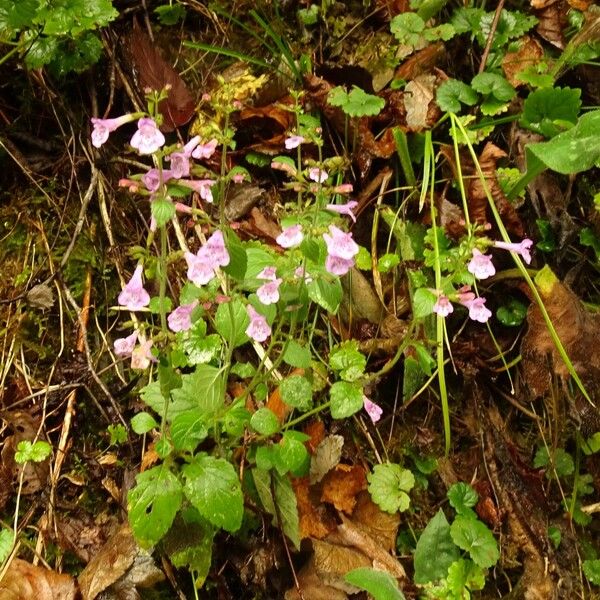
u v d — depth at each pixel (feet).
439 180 1.97
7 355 1.75
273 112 1.93
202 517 1.53
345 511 1.72
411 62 2.04
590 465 1.91
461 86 1.98
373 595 1.50
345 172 1.96
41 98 1.91
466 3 2.15
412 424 1.86
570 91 1.92
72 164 1.88
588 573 1.81
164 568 1.59
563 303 1.84
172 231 1.88
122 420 1.72
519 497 1.84
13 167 1.88
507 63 2.08
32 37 1.83
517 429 1.92
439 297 1.56
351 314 1.86
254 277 1.51
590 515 1.88
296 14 2.11
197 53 2.05
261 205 1.93
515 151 2.02
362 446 1.81
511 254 1.94
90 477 1.69
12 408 1.70
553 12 2.14
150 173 1.29
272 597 1.64
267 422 1.53
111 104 1.91
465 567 1.71
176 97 1.93
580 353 1.84
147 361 1.36
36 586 1.55
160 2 2.06
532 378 1.87
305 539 1.67
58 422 1.72
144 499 1.42
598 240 1.99
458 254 1.62
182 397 1.55
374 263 1.89
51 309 1.79
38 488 1.66
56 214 1.87
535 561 1.80
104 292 1.83
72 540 1.63
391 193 1.98
